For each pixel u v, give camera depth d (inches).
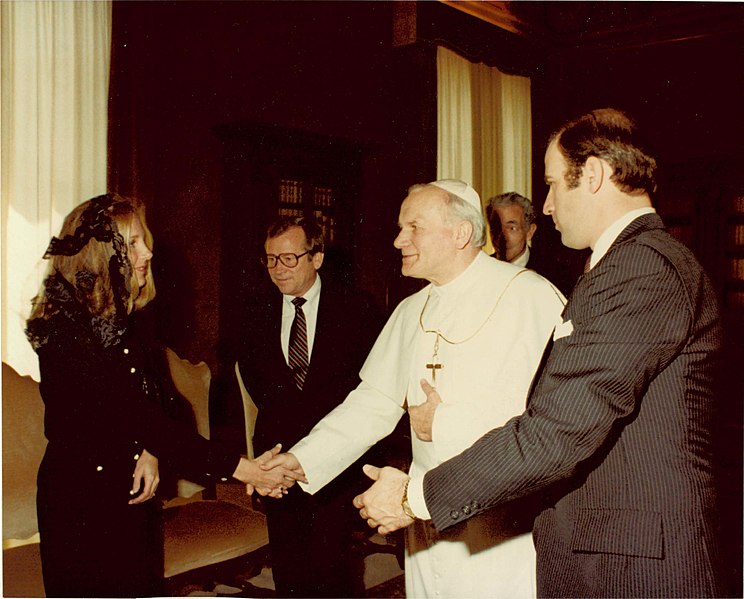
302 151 235.8
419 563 82.8
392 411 94.3
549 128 350.6
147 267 90.0
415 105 278.4
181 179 221.1
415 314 94.0
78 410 79.9
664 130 340.2
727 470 186.1
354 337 110.3
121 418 82.4
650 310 55.3
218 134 224.8
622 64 346.3
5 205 177.3
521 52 333.4
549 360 60.3
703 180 331.0
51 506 79.6
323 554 105.5
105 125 201.6
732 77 324.5
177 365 129.4
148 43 211.9
